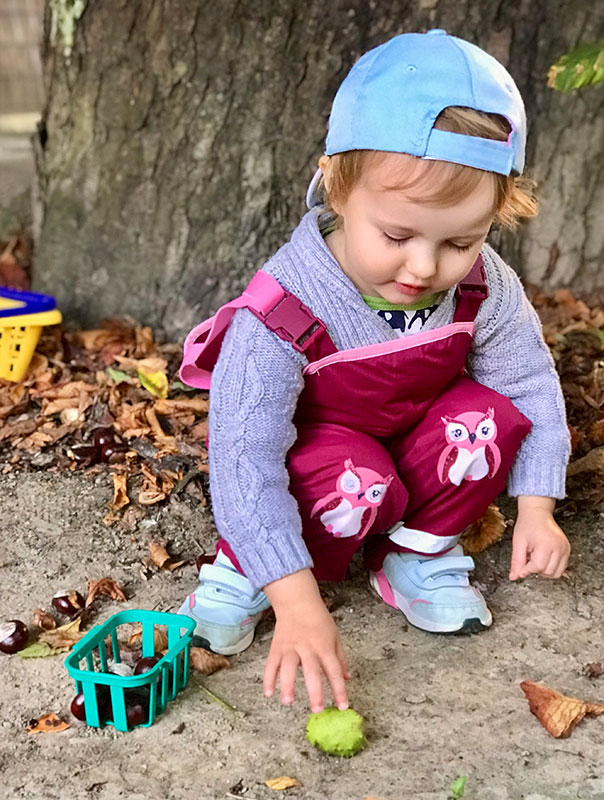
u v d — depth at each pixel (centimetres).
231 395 95
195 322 174
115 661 98
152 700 92
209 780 87
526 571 100
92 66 171
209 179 169
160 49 165
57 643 104
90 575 117
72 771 88
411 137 84
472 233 87
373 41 162
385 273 90
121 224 174
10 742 91
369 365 98
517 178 96
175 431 146
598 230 179
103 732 92
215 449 95
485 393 103
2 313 153
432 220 85
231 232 171
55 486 133
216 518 95
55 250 179
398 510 102
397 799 84
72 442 143
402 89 85
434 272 88
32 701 97
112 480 134
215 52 164
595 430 140
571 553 119
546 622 107
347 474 98
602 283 183
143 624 97
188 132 168
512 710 94
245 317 96
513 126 87
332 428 101
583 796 84
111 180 173
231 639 102
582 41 166
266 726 93
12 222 221
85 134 174
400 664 101
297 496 100
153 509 129
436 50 87
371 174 86
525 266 182
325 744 89
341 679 86
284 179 169
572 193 177
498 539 122
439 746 90
